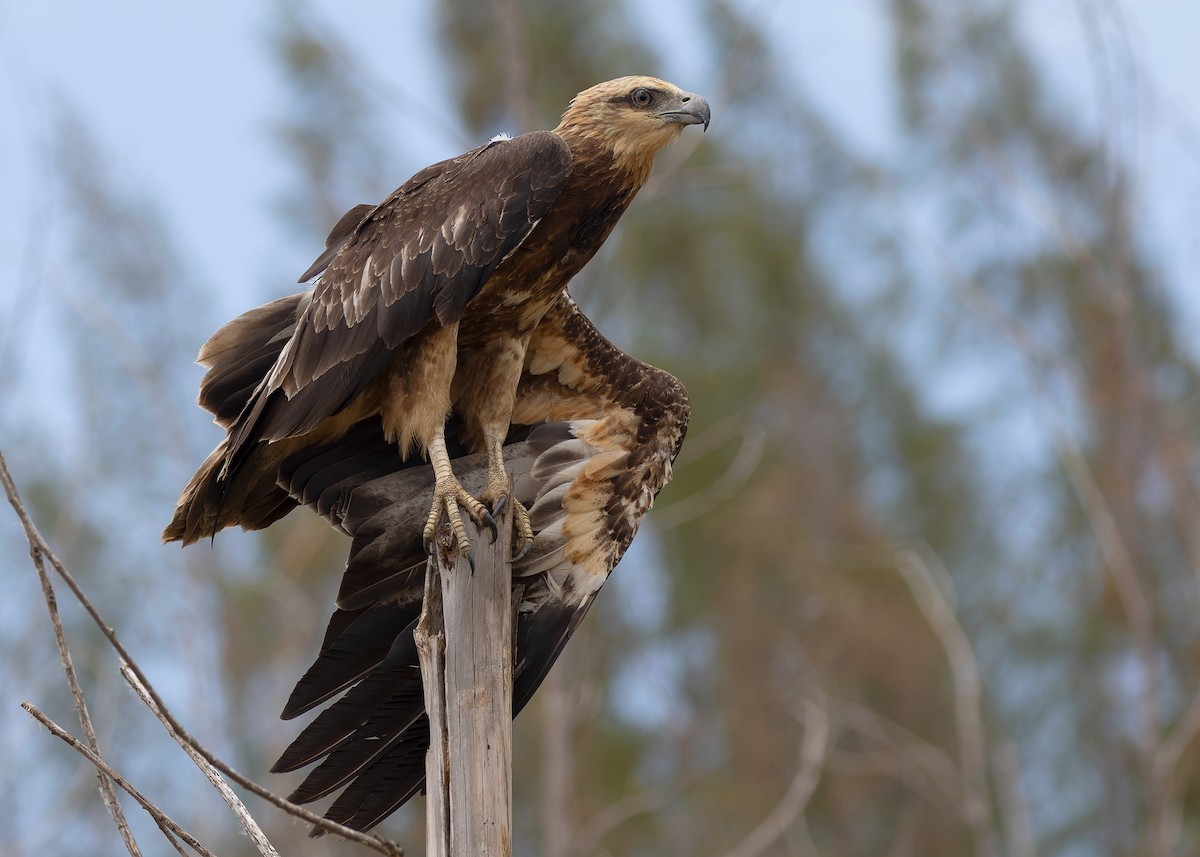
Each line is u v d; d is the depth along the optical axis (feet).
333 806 22.75
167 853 46.16
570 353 27.84
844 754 64.85
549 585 25.25
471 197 25.81
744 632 69.72
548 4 53.26
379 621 24.38
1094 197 67.31
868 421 84.69
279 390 25.70
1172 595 62.64
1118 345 59.21
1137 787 67.00
